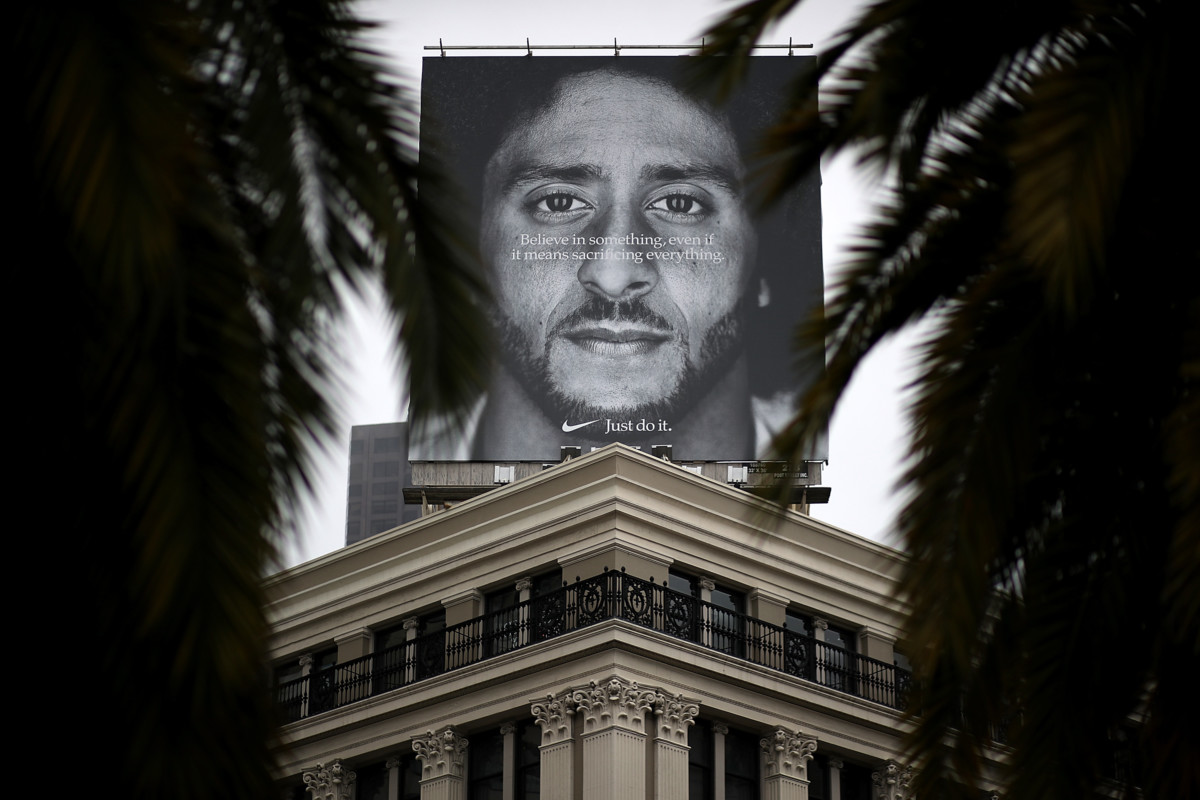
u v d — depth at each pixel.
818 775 50.12
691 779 46.94
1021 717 18.81
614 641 45.78
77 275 13.36
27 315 13.36
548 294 64.06
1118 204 15.19
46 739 12.91
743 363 63.38
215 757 12.53
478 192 65.56
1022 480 17.06
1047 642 18.30
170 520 12.44
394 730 50.72
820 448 60.91
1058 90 14.90
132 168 11.80
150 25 12.58
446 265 15.07
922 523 17.02
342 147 15.29
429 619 52.50
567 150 66.06
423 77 66.81
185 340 12.88
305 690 53.91
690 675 47.34
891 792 50.84
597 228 65.00
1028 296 17.14
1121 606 18.14
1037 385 17.17
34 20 12.36
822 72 17.69
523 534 50.00
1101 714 18.27
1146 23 15.42
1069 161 14.45
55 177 12.43
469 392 14.66
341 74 15.43
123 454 13.16
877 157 18.08
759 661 49.31
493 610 50.69
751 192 18.16
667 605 47.66
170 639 12.39
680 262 64.56
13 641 13.10
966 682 18.92
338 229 15.24
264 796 12.94
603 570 47.47
